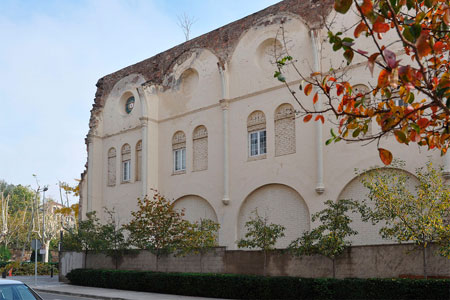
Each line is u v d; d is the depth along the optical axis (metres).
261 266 20.95
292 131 24.61
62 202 51.62
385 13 7.30
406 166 20.56
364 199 21.80
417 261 16.80
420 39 6.59
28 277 38.56
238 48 27.52
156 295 21.80
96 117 34.75
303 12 24.91
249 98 26.52
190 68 29.92
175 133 30.34
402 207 16.22
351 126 8.62
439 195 16.27
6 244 62.81
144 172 30.16
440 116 8.68
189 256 23.80
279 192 24.86
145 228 24.22
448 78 7.68
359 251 18.09
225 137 27.00
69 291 24.50
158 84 31.62
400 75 6.57
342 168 22.44
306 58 24.41
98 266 28.98
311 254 18.64
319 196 22.95
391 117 8.05
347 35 23.09
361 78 22.48
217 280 20.34
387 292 15.91
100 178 34.22
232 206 26.30
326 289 17.17
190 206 28.88
